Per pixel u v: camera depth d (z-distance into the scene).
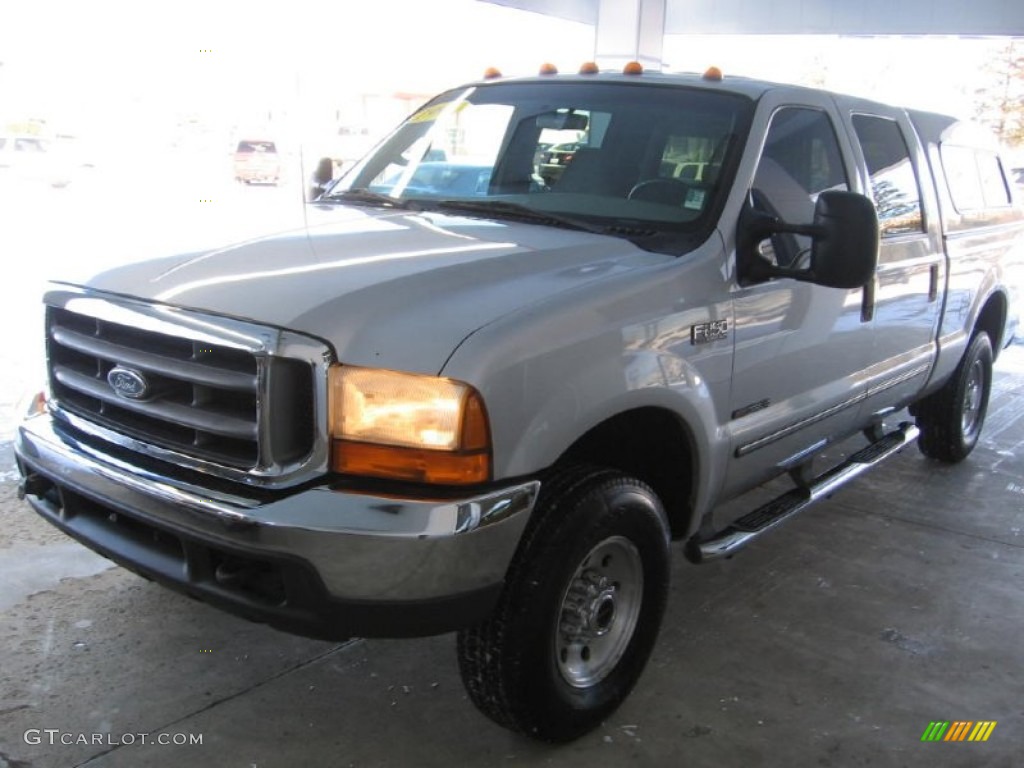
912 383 4.93
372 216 3.53
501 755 2.97
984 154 5.83
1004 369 8.90
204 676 3.30
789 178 3.71
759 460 3.67
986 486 5.70
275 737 3.00
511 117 3.97
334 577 2.40
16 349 7.94
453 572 2.44
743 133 3.54
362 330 2.46
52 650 3.40
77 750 2.88
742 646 3.70
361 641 3.59
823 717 3.25
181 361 2.60
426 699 3.24
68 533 2.92
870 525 5.02
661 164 3.55
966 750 3.10
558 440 2.63
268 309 2.49
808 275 3.23
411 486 2.44
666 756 3.00
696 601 4.07
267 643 3.54
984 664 3.65
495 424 2.46
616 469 3.02
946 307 5.08
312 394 2.44
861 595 4.19
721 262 3.25
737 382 3.39
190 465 2.60
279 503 2.42
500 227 3.35
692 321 3.09
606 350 2.77
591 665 3.07
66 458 2.82
